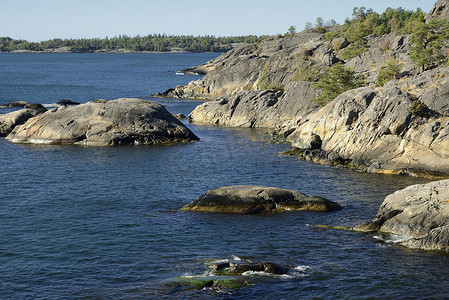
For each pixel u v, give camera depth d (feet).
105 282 86.69
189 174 178.09
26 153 216.33
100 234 112.27
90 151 222.89
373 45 435.12
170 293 81.61
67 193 150.10
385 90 198.80
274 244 105.81
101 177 172.14
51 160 201.26
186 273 89.81
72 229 115.85
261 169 188.03
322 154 205.57
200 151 226.58
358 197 146.30
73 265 94.58
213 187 159.63
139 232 113.50
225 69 495.41
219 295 80.89
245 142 255.29
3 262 96.12
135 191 153.17
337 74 297.33
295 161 204.03
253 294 81.56
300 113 310.45
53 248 103.55
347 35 484.74
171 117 265.54
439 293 82.53
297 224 119.34
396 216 113.29
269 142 254.27
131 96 496.64
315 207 131.13
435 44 294.25
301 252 101.14
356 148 196.65
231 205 128.98
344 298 81.00
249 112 328.29
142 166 191.42
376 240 107.96
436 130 180.65
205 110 349.00
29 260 97.14
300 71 382.83
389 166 182.80
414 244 103.71
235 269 90.38
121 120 248.93
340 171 184.96
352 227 116.67
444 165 173.27
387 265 94.12
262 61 480.64
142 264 94.63
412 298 80.94
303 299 80.38
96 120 247.70
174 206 136.36
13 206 135.54
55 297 81.25
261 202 130.21
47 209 132.87
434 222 107.04
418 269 92.12
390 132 190.80
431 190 112.47
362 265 94.22
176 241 107.45
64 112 253.03
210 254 99.71
